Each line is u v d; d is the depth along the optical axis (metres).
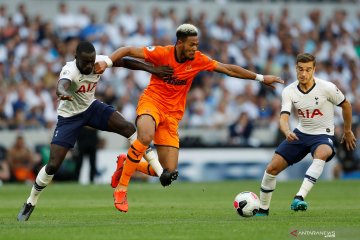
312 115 39.00
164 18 102.75
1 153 81.00
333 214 39.38
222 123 91.69
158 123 37.22
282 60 105.00
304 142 39.19
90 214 40.94
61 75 35.22
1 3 103.19
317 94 38.75
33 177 79.50
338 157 88.19
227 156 84.62
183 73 37.47
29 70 90.06
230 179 84.62
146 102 37.44
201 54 37.81
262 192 38.81
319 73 104.94
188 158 83.19
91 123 37.41
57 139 36.47
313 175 38.00
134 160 36.22
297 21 117.81
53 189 66.56
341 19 115.31
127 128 37.69
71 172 79.31
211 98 94.12
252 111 94.44
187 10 103.56
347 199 53.72
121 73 92.56
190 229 31.62
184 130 87.06
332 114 39.34
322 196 57.22
